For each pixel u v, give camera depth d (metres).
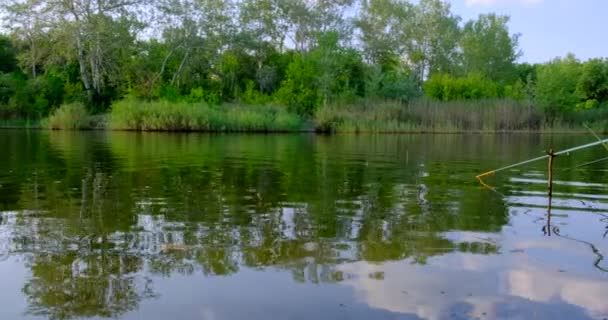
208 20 34.66
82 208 5.04
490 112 26.56
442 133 25.34
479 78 36.00
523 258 3.51
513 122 26.78
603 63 40.25
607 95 39.88
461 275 3.17
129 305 2.72
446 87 33.75
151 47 33.97
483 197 5.82
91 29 29.38
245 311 2.65
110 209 4.99
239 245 3.77
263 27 40.16
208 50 34.88
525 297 2.84
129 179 7.13
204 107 25.19
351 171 8.33
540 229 4.30
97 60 31.17
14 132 22.06
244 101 31.94
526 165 9.38
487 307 2.71
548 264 3.38
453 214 4.87
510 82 51.00
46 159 9.88
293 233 4.11
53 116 25.75
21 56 30.69
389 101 28.14
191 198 5.63
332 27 40.59
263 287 2.96
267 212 4.90
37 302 2.75
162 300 2.78
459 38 49.91
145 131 24.00
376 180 7.23
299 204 5.33
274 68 37.38
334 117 25.81
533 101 29.27
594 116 29.88
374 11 46.12
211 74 37.25
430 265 3.35
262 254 3.55
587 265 3.37
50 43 30.56
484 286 3.00
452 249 3.71
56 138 17.64
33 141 15.73
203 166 8.88
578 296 2.86
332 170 8.46
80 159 9.97
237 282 3.04
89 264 3.33
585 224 4.48
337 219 4.62
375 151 12.88
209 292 2.89
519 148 14.49
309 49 41.56
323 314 2.62
